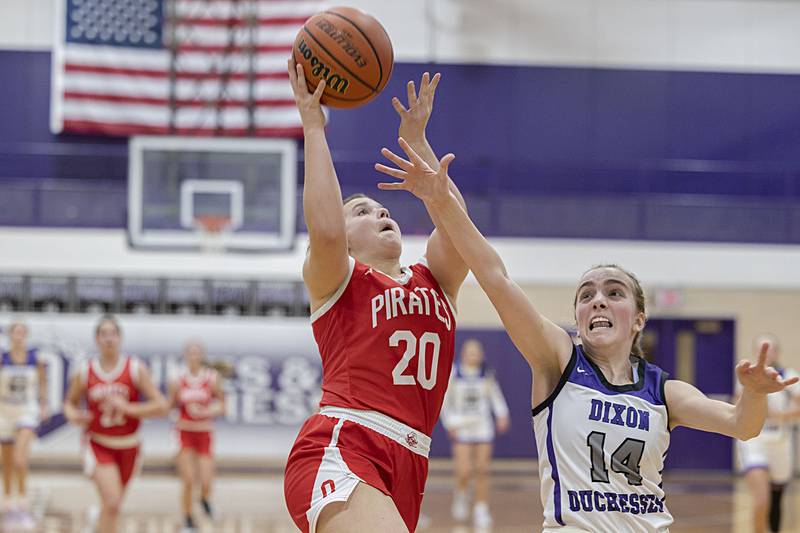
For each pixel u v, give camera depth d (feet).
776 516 27.58
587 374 10.20
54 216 50.90
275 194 51.44
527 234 51.65
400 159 10.04
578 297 10.76
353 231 11.06
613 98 57.82
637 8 58.34
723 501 39.86
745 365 9.32
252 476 45.65
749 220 52.03
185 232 50.78
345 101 10.90
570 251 51.39
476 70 57.52
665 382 10.39
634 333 10.72
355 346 10.16
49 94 55.21
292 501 9.94
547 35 57.88
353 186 55.57
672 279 51.52
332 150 56.29
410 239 50.88
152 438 47.47
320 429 10.02
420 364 10.26
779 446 27.02
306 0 54.70
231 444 47.98
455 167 56.54
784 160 57.93
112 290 49.83
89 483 42.19
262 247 50.75
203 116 54.13
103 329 22.57
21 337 33.17
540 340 10.25
